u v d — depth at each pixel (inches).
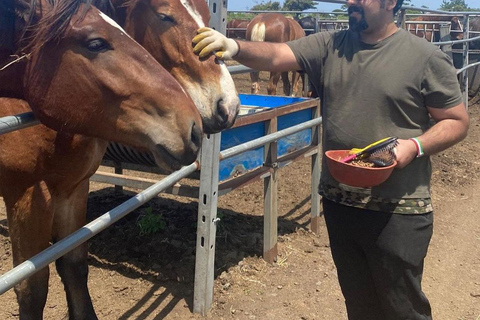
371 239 81.6
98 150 92.7
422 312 84.9
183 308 117.6
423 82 75.4
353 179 70.6
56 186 87.6
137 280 127.6
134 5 97.1
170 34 96.0
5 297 120.9
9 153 81.7
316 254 148.3
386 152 70.6
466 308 127.6
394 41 76.9
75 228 98.6
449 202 198.2
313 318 117.2
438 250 157.6
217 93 92.6
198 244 113.1
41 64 67.3
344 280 90.4
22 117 61.0
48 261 63.1
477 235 171.0
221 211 171.6
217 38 80.5
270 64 84.7
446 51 361.4
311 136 160.6
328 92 82.4
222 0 105.1
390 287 82.7
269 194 136.9
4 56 70.8
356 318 93.0
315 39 84.7
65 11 64.8
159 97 67.1
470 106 379.9
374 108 77.5
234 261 136.8
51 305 117.9
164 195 183.2
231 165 124.5
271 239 137.6
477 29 426.3
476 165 244.7
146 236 144.2
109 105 67.8
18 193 84.9
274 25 380.2
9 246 143.1
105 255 137.3
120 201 176.1
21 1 67.8
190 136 68.1
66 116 68.4
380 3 74.2
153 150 68.4
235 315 116.2
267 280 131.1
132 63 67.1
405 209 79.0
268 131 135.0
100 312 114.7
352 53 79.4
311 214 162.6
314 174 160.6
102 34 65.9
